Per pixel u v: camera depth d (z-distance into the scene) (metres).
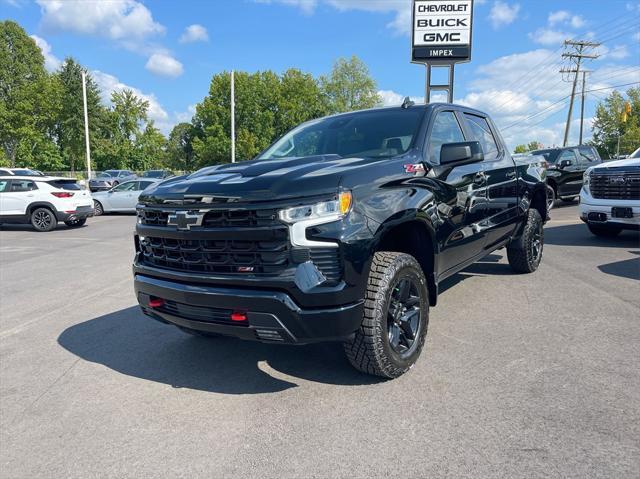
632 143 61.28
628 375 3.22
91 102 61.03
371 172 3.12
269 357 3.88
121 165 68.56
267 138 64.25
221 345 4.21
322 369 3.58
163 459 2.51
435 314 4.70
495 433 2.59
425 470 2.30
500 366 3.44
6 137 58.81
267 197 2.80
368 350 3.06
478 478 2.22
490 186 4.75
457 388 3.13
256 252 2.84
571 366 3.40
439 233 3.66
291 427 2.77
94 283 6.91
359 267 2.86
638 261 6.87
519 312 4.68
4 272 7.98
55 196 14.55
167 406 3.11
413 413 2.85
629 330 4.08
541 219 6.42
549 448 2.43
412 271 3.30
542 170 6.36
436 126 4.14
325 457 2.46
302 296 2.74
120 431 2.82
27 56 69.06
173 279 3.19
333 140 4.18
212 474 2.36
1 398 3.30
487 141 5.19
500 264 6.90
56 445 2.70
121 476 2.39
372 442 2.57
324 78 72.25
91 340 4.45
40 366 3.86
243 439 2.67
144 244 3.50
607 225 8.29
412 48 18.50
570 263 6.88
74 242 11.77
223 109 63.09
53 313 5.41
